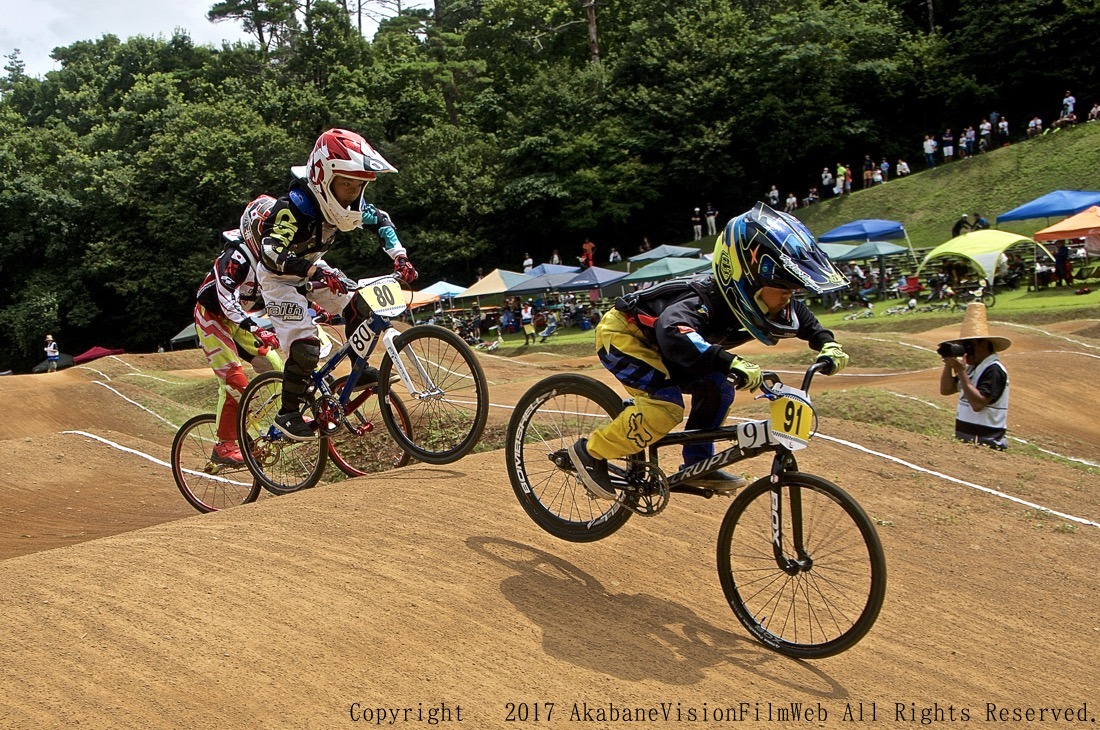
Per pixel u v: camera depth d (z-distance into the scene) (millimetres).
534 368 20297
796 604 4398
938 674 4250
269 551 4336
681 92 44312
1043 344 16375
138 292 41656
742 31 45188
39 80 59500
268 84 45344
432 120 48188
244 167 41312
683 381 4203
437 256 44094
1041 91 41250
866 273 28859
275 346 6578
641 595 4492
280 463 6602
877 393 10016
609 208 43656
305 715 3113
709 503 5965
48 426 14273
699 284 4137
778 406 3873
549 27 53688
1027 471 7754
